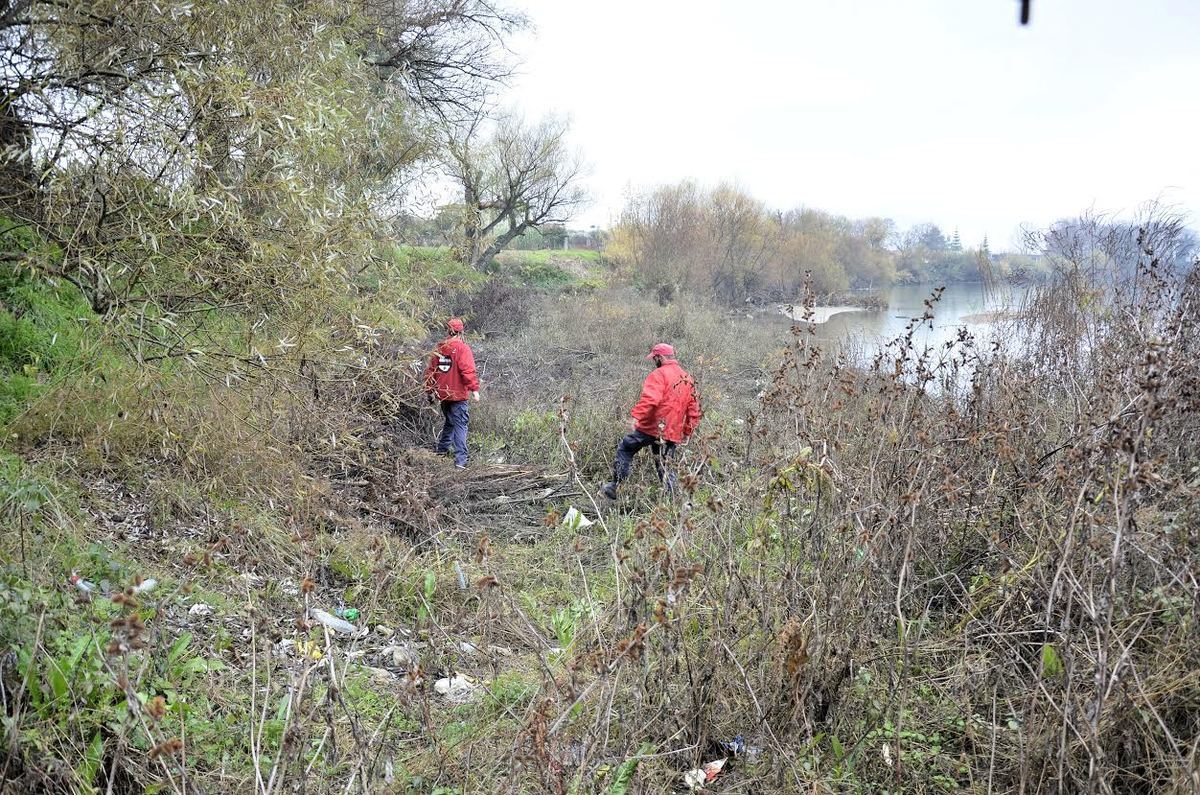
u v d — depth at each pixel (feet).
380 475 21.83
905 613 12.48
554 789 8.64
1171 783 8.74
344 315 19.76
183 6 15.85
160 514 15.55
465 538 20.07
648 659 10.86
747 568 12.25
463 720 11.39
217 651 11.89
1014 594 11.54
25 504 12.42
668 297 86.89
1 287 19.29
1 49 15.79
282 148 17.22
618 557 10.68
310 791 9.39
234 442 17.54
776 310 100.01
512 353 46.78
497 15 53.57
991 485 13.78
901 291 144.56
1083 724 9.23
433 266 29.48
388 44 45.98
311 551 15.55
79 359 17.81
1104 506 10.96
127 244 16.24
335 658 12.46
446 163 32.76
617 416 28.91
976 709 10.88
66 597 10.29
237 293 17.26
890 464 13.67
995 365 20.44
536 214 89.10
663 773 9.97
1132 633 10.45
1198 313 17.65
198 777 9.00
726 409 33.22
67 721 8.78
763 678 10.83
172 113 16.16
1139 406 11.52
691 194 105.50
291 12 18.79
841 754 10.12
